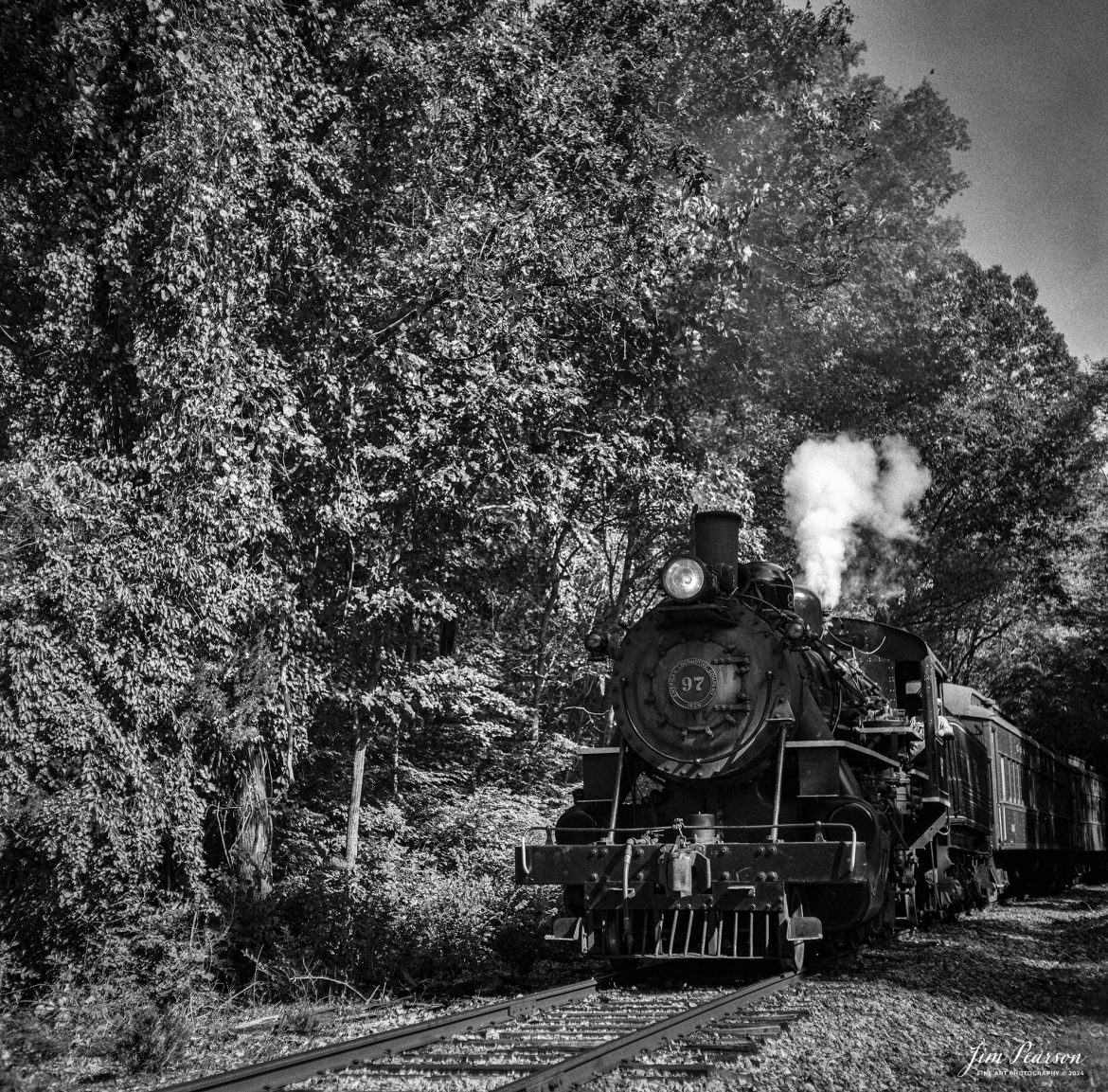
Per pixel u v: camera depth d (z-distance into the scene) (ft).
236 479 32.30
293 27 38.60
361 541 39.50
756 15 70.23
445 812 51.19
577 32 52.60
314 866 42.55
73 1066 24.07
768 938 31.48
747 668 33.60
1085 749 129.80
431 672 47.39
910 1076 19.72
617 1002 27.50
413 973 33.86
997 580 90.68
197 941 31.89
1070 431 96.48
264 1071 19.13
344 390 38.04
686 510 49.32
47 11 33.01
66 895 29.99
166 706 31.63
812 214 71.05
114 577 30.83
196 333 32.89
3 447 34.86
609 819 34.01
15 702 29.94
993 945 38.52
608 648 36.14
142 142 34.06
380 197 41.68
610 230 44.32
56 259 33.55
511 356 40.83
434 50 40.06
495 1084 19.29
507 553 55.77
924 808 41.70
